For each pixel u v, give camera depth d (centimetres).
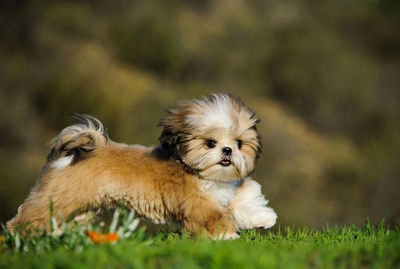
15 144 2055
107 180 482
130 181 483
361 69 2573
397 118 2530
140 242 409
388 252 359
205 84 2381
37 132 2114
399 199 2158
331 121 2445
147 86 2202
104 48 2420
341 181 2128
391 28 2988
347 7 3009
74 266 316
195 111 494
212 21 2633
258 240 463
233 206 516
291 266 314
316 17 2862
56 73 2214
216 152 477
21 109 2148
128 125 2002
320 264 335
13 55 2331
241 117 500
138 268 313
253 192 533
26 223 451
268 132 2167
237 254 329
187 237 468
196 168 478
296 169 2055
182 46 2447
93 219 498
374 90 2591
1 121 2075
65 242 395
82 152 495
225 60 2480
